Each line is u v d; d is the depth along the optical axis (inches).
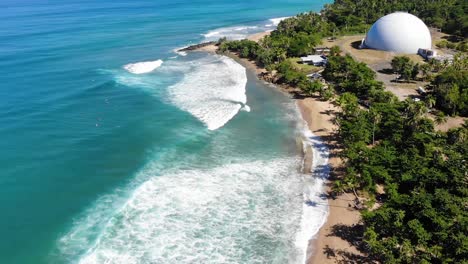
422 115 2869.1
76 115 3282.5
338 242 1900.8
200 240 1939.0
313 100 3644.2
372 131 2785.4
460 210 1879.9
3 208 2142.0
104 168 2529.5
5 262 1801.2
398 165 2319.1
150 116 3294.8
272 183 2388.0
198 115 3329.2
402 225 1811.0
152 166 2561.5
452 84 3383.4
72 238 1940.2
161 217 2090.3
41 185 2342.5
